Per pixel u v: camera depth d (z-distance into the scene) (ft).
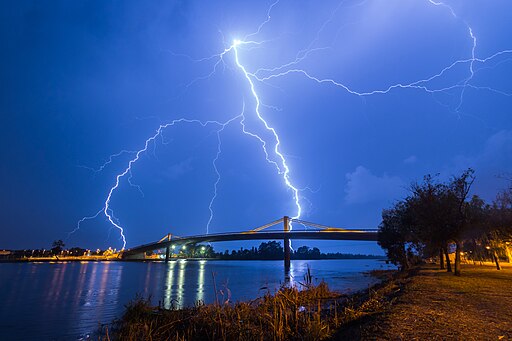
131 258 598.75
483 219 79.87
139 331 38.40
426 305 36.58
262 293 97.45
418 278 74.18
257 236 387.14
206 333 34.24
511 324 27.32
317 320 30.55
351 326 30.30
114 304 88.53
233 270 312.29
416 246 130.93
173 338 34.14
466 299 41.04
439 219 78.74
